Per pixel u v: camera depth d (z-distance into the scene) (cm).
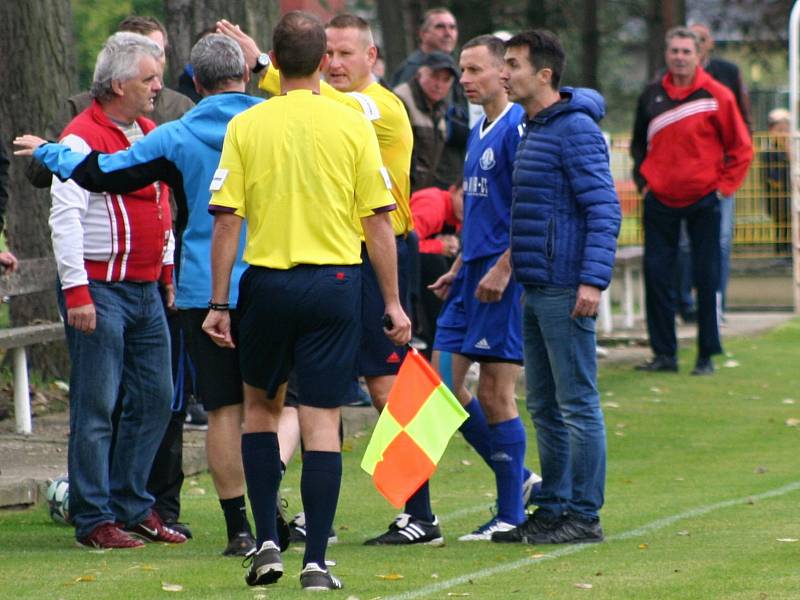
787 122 7738
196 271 2552
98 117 2673
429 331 4266
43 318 4625
